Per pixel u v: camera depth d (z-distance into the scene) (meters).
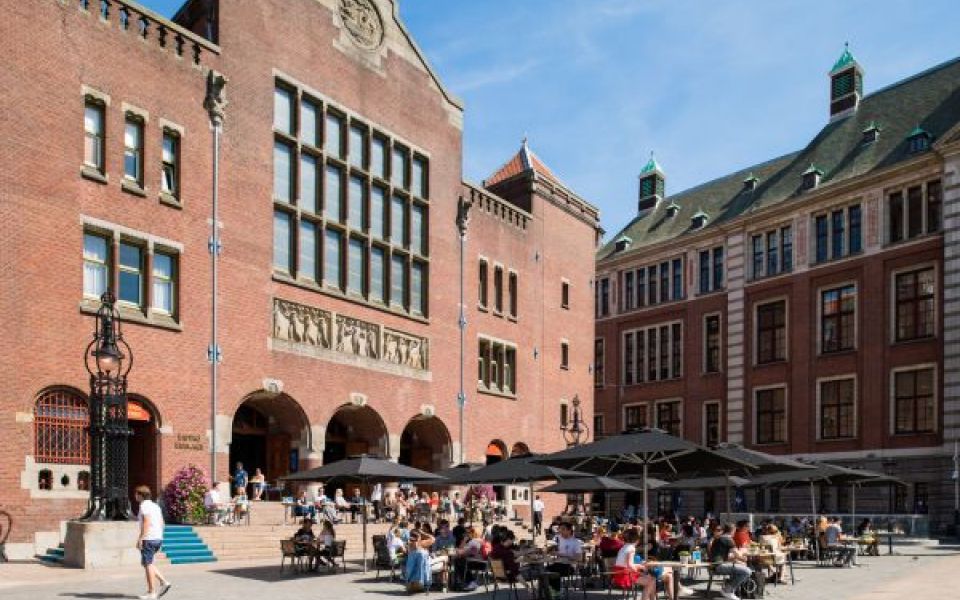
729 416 59.47
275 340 31.41
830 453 52.16
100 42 26.64
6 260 23.72
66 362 24.88
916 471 47.22
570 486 29.00
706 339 63.09
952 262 46.09
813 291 54.69
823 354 53.56
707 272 63.66
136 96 27.55
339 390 33.94
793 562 29.61
